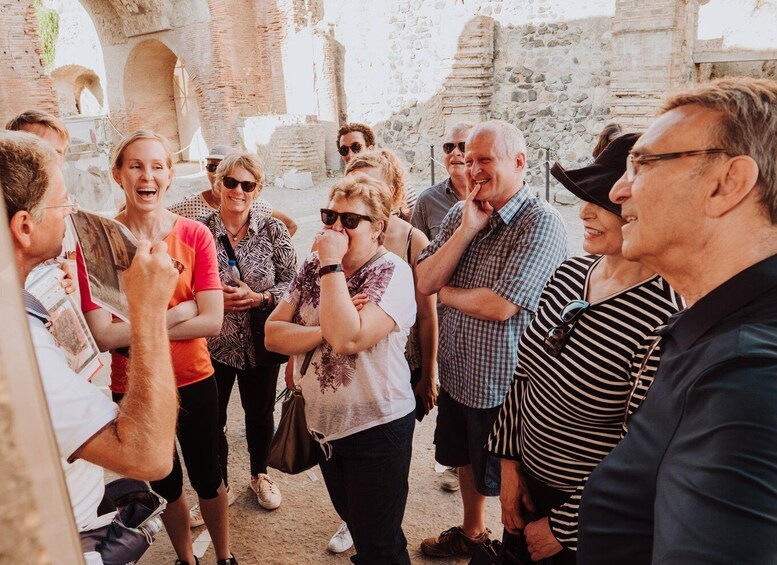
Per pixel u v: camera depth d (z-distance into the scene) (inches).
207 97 618.2
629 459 38.0
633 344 58.7
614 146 62.2
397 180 119.9
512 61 411.5
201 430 98.7
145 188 94.6
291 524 121.8
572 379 62.3
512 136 92.0
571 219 358.0
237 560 111.6
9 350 14.3
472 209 93.4
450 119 431.5
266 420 126.8
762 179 33.7
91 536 56.2
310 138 542.3
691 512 29.1
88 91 895.1
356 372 79.9
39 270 62.3
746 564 26.4
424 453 144.5
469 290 93.7
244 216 121.7
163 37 652.1
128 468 48.7
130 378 52.0
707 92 36.1
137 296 52.0
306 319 87.0
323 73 548.7
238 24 604.1
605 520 39.2
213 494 101.8
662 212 37.0
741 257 34.9
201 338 98.6
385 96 489.7
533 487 72.4
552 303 68.1
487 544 77.1
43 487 14.5
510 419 75.3
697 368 33.8
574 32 381.7
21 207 46.3
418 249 111.3
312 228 369.1
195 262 97.7
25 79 402.9
